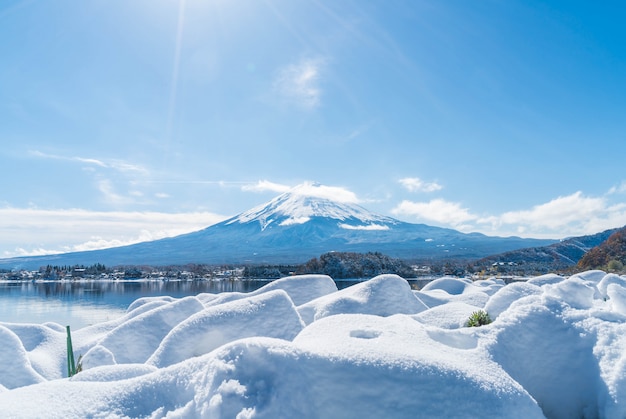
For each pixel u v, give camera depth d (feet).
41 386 12.60
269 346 11.96
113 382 12.69
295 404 11.25
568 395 15.87
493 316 25.21
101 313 160.86
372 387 11.82
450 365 12.84
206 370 11.82
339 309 31.58
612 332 16.47
